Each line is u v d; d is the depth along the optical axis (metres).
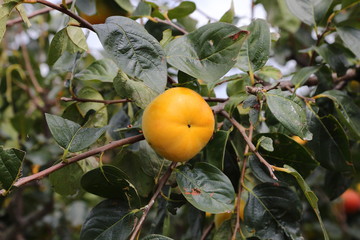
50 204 1.42
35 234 1.54
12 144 1.16
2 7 0.69
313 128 0.84
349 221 1.75
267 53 0.76
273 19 1.14
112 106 0.96
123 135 0.86
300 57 1.20
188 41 0.71
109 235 0.72
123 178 0.72
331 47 0.90
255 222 0.78
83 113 0.86
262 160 0.71
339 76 0.89
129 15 0.90
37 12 0.95
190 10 0.90
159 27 0.91
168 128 0.68
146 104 0.77
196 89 0.76
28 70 1.30
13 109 1.31
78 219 1.44
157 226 0.83
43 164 1.04
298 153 0.77
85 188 0.74
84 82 1.00
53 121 0.72
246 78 0.82
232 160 0.80
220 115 0.81
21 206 1.38
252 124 0.74
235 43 0.70
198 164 0.74
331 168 0.85
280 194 0.78
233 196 0.72
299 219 0.78
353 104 0.86
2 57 1.34
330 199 0.95
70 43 0.78
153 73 0.67
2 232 1.38
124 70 0.66
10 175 0.69
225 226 0.80
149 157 0.82
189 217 0.88
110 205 0.74
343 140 0.83
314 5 0.90
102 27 0.67
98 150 0.72
